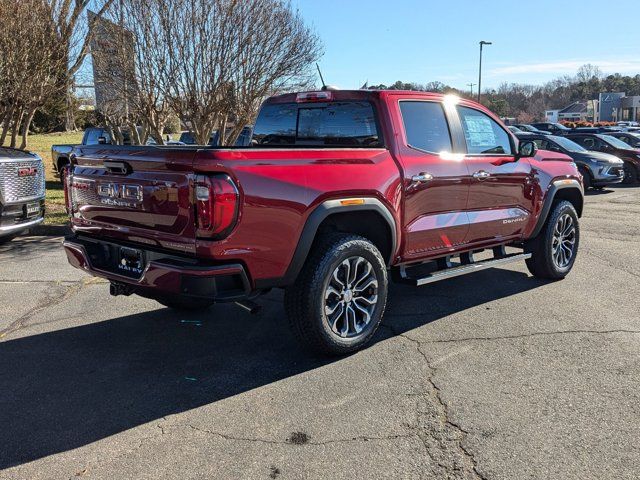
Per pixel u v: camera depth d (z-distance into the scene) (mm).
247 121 10719
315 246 4203
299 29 10586
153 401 3703
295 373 4117
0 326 5113
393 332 4930
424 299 5914
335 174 4125
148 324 5199
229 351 4562
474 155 5387
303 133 5316
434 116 5113
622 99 96562
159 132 10883
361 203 4258
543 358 4324
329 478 2867
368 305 4500
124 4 9641
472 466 2955
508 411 3518
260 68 10219
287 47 10469
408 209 4699
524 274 6961
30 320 5273
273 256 3830
